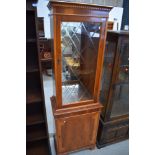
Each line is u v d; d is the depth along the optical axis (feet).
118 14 11.03
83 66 4.46
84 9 3.46
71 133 4.91
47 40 10.39
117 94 5.33
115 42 4.35
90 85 4.75
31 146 5.13
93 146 5.62
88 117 4.83
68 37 3.77
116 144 6.10
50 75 11.60
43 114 4.68
